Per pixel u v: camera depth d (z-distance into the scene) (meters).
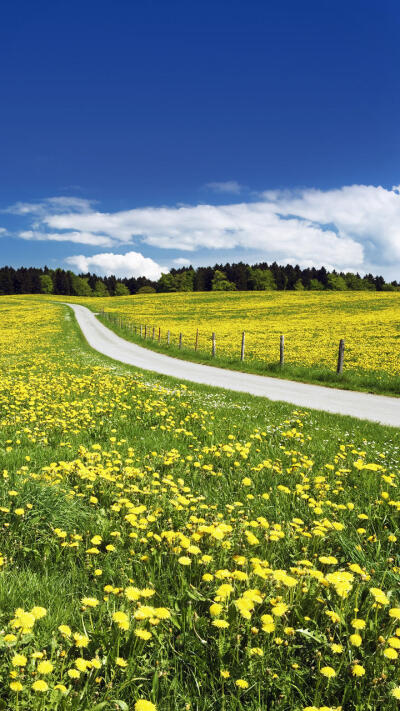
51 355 26.17
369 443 7.35
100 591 2.88
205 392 13.51
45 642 2.34
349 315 58.28
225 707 2.03
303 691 2.13
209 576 2.67
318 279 177.62
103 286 190.25
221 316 67.25
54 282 185.75
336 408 12.42
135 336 44.53
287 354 28.58
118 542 3.47
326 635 2.45
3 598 2.64
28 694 1.88
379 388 16.39
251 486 4.93
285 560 3.35
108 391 11.90
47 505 3.77
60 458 5.61
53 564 3.22
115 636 2.31
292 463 5.77
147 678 2.17
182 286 168.25
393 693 1.92
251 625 2.47
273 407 11.08
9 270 186.50
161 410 9.05
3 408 9.11
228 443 6.80
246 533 3.33
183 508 3.96
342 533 3.80
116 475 4.82
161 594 2.80
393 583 3.03
